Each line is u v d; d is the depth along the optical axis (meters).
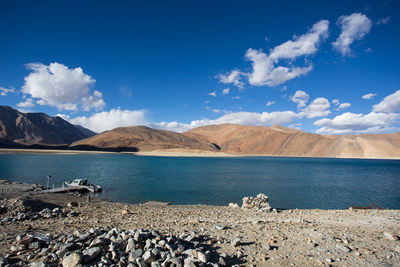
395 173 77.62
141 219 14.40
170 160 137.62
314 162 142.88
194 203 31.72
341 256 7.61
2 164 81.12
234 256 7.36
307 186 47.09
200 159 156.62
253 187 44.78
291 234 9.91
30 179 49.44
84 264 6.00
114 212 17.80
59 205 20.50
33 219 13.28
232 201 33.22
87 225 11.69
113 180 52.12
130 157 163.38
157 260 6.26
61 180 49.31
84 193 36.38
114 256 6.34
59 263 6.17
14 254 6.85
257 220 13.55
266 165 108.19
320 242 8.85
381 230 10.94
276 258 7.34
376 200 35.28
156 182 49.81
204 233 9.88
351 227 11.61
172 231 10.22
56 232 9.77
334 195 38.31
